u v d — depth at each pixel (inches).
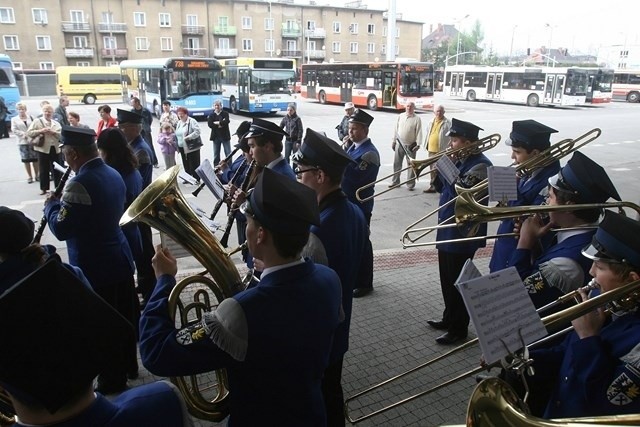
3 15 1875.0
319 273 69.2
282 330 62.3
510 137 145.2
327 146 96.0
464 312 154.8
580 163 96.5
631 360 63.4
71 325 43.8
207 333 61.6
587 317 68.1
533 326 60.9
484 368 76.2
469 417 56.6
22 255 85.9
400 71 1018.1
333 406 103.7
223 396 80.0
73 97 1440.7
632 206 95.2
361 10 2529.5
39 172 365.7
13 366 41.1
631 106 1301.7
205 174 148.6
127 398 51.4
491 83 1336.1
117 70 1475.1
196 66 849.5
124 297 141.6
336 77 1190.3
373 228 288.8
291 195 64.7
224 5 2233.0
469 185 157.2
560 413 72.7
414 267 224.2
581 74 1176.8
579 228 94.0
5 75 803.4
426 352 153.2
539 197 132.3
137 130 209.0
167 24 2133.4
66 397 43.1
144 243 187.0
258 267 85.8
